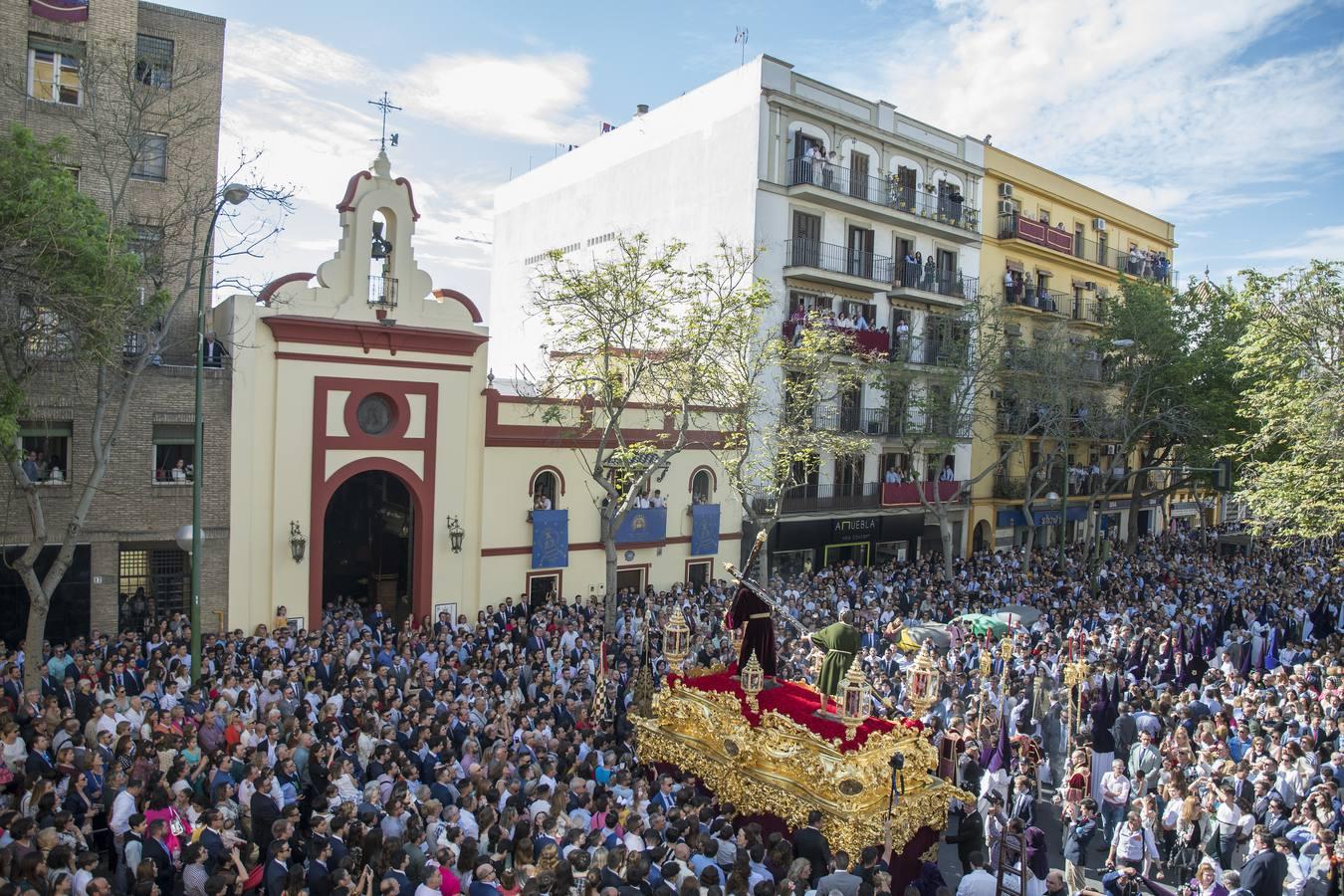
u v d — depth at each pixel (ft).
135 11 76.69
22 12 72.38
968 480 134.62
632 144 133.49
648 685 57.52
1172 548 155.22
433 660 65.62
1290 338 89.30
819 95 120.37
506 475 91.50
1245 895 36.83
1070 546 148.46
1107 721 55.36
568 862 30.81
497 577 91.40
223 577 76.95
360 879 30.94
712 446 106.83
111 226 60.80
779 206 116.88
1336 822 42.65
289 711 50.01
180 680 51.75
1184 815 46.83
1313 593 110.42
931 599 94.99
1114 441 138.21
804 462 103.76
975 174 140.87
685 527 106.32
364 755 45.98
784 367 102.53
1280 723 54.85
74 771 36.73
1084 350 130.52
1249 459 122.93
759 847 37.45
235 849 32.99
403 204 83.87
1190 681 75.05
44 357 58.95
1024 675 66.03
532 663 65.57
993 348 117.91
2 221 51.34
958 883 47.09
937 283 133.80
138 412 73.77
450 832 33.55
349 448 82.38
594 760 46.06
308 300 79.77
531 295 152.15
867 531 125.49
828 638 47.70
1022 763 51.08
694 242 122.93
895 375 116.78
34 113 73.51
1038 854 41.65
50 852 28.27
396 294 83.51
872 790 42.19
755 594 53.83
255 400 77.92
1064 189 157.48
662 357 87.45
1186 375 131.34
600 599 93.09
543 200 152.66
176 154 80.07
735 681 52.80
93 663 55.31
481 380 89.40
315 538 81.00
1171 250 185.88
